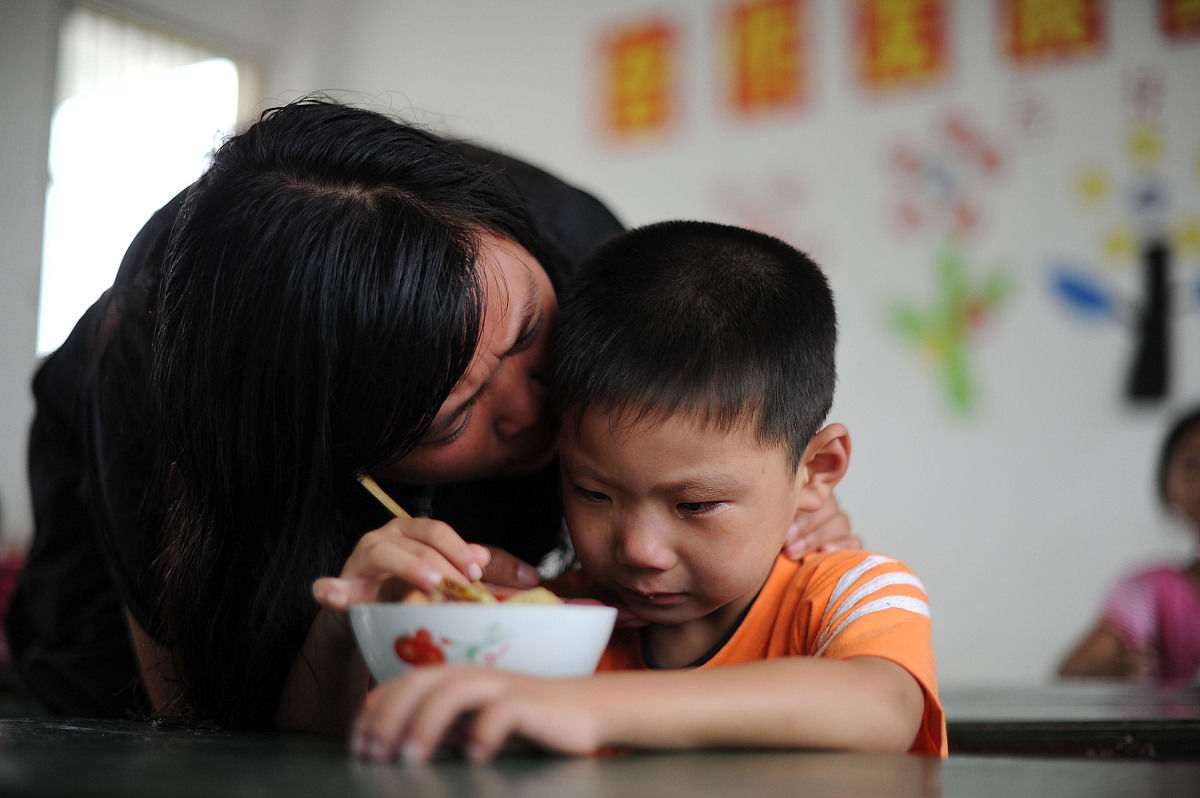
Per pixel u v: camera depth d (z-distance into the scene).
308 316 0.84
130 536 1.06
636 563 0.86
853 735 0.67
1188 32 3.19
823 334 0.94
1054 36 3.33
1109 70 3.27
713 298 0.88
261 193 0.88
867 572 0.89
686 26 3.86
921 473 3.41
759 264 0.93
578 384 0.87
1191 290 3.14
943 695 1.63
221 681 0.94
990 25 3.41
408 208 0.87
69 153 3.98
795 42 3.68
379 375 0.84
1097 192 3.26
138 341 1.06
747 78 3.75
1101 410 3.21
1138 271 3.20
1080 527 3.20
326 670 0.90
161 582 1.02
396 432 0.87
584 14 4.04
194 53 4.25
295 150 0.92
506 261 0.92
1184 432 2.61
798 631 0.91
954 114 3.44
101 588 1.30
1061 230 3.29
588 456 0.86
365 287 0.84
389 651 0.68
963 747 1.01
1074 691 1.71
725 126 3.77
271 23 4.41
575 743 0.58
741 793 0.47
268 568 0.91
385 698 0.59
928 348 3.42
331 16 4.45
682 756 0.61
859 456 3.49
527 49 4.12
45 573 1.31
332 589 0.76
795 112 3.67
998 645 3.27
